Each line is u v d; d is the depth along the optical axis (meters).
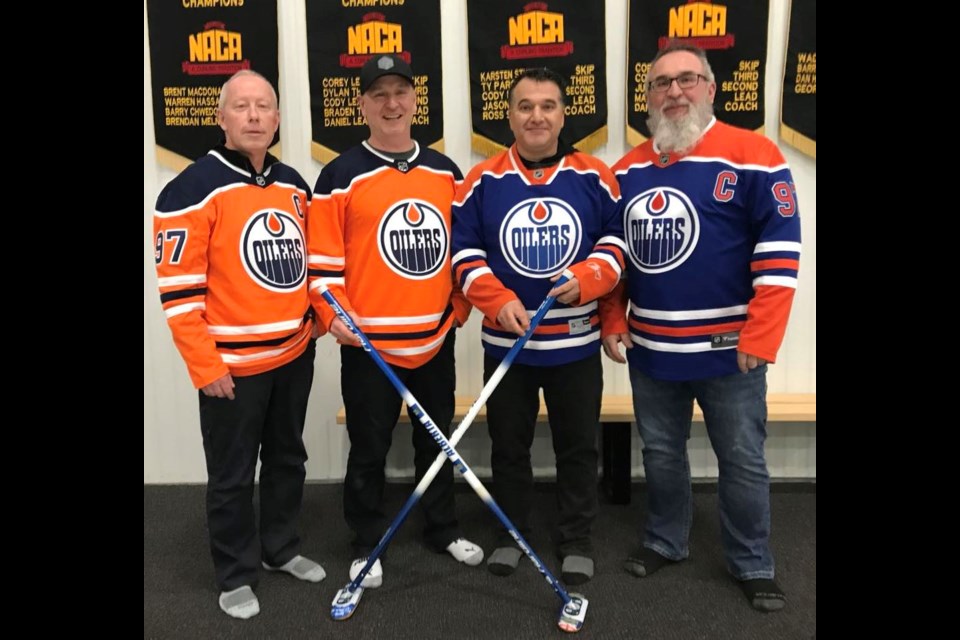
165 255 1.60
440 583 1.89
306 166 2.50
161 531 2.27
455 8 2.41
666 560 1.98
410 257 1.79
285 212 1.75
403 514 1.76
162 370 2.62
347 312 1.76
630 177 1.80
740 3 2.32
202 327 1.65
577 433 1.87
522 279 1.79
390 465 2.67
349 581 1.93
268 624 1.72
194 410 2.65
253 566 1.83
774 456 2.61
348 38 2.41
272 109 1.70
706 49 2.36
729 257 1.69
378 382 1.83
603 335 1.90
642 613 1.74
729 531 1.84
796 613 1.73
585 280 1.70
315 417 2.65
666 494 1.93
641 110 2.40
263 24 2.41
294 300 1.76
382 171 1.79
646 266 1.76
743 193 1.66
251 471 1.78
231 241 1.66
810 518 2.29
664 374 1.78
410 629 1.69
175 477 2.69
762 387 1.75
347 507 1.96
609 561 2.01
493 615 1.74
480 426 2.58
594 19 2.36
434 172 1.85
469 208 1.84
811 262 2.48
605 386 2.58
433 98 2.43
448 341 1.93
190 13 2.41
